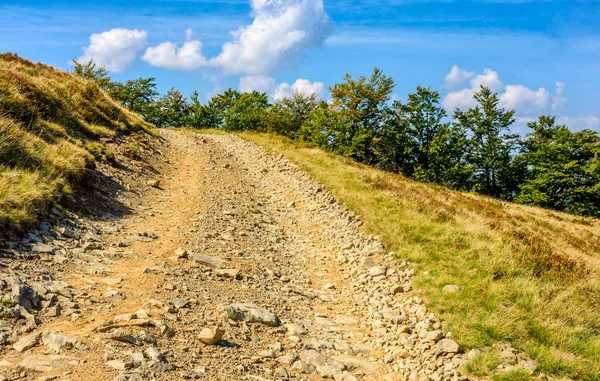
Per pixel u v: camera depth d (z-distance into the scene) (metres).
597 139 48.97
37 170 9.98
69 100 19.27
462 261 9.71
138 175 16.17
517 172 57.16
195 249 9.75
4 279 5.48
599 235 27.00
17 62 20.84
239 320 6.46
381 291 8.98
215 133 44.59
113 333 4.68
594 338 6.64
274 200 18.06
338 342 6.57
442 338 6.59
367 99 50.84
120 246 8.88
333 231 13.73
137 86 79.62
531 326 6.84
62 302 5.54
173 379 4.12
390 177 26.11
